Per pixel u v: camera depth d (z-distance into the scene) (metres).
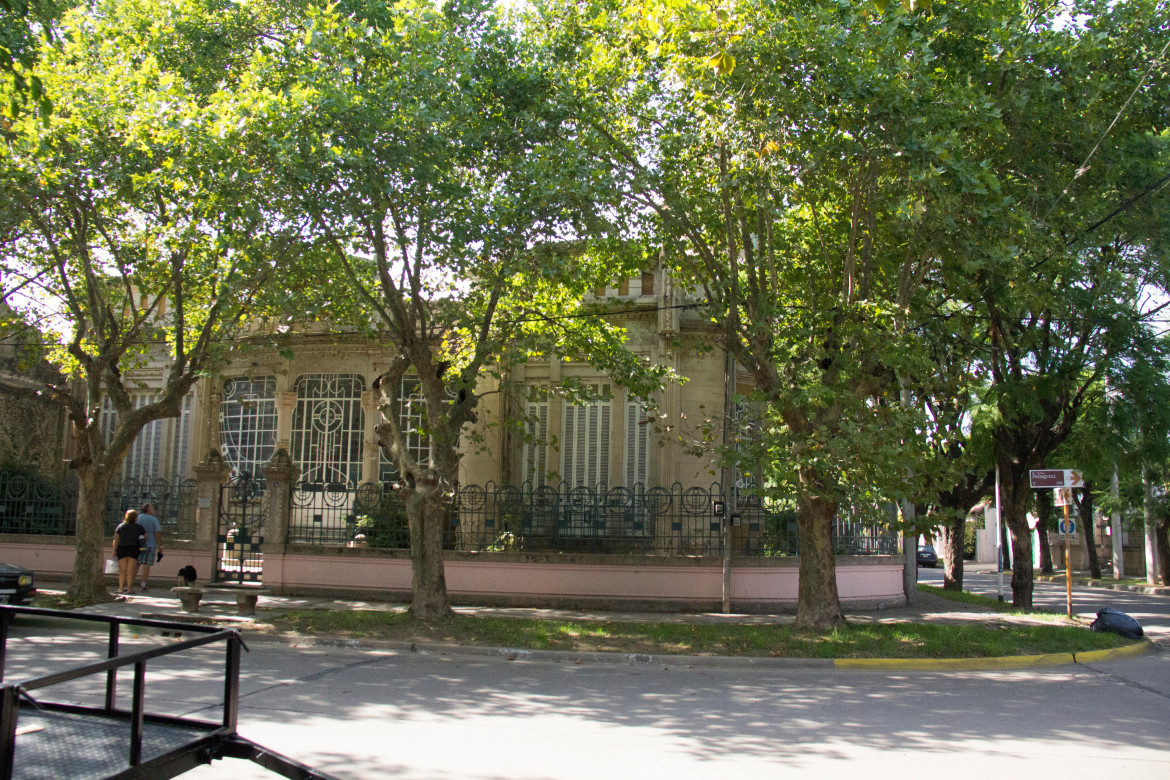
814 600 13.23
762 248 13.27
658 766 6.28
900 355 11.44
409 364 14.45
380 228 12.79
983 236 11.28
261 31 13.77
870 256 12.67
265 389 21.47
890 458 11.21
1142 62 12.64
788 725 7.76
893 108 10.55
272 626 13.15
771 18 10.78
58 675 3.54
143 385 22.27
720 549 16.45
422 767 6.11
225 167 11.45
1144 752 6.99
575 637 12.59
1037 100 11.95
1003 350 16.70
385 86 11.47
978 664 11.48
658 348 19.69
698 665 11.33
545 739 7.00
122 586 16.58
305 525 17.66
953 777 6.14
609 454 19.80
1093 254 16.06
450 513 17.28
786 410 12.60
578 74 12.97
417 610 13.55
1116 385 17.11
